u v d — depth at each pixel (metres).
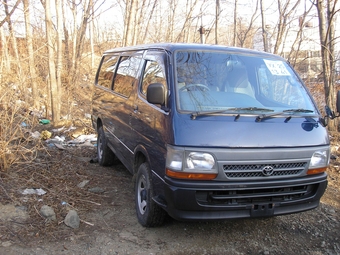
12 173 5.29
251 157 3.46
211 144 3.40
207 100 3.83
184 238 3.97
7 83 6.05
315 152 3.76
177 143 3.41
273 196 3.63
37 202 4.55
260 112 3.85
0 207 4.30
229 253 3.74
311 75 12.04
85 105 10.91
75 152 7.08
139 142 4.34
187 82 3.92
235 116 3.67
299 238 4.13
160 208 3.94
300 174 3.70
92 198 4.89
